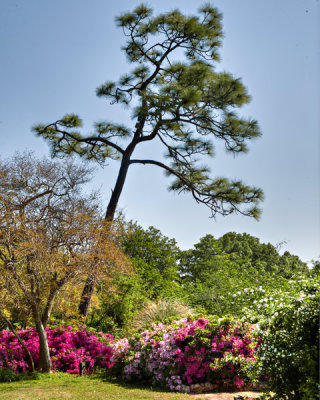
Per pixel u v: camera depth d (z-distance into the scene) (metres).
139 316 12.61
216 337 6.98
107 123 16.67
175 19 15.56
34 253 8.16
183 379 6.82
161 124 14.96
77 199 9.61
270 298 6.05
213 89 14.69
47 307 8.66
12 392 6.39
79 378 8.05
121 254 9.81
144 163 16.02
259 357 4.88
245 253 36.59
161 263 22.53
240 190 15.73
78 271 8.62
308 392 3.87
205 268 27.69
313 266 5.87
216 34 15.98
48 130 18.55
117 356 8.34
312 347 4.07
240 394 6.16
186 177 17.12
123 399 5.79
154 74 15.87
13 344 9.00
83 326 10.67
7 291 7.92
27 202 8.95
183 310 12.41
